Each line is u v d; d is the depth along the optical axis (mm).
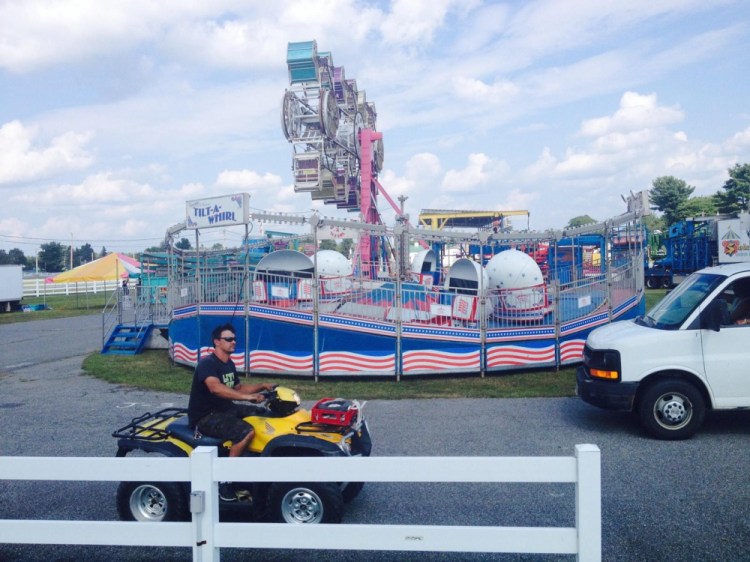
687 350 7367
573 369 12516
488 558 4422
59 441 8070
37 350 18812
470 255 20281
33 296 51812
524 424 8250
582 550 3457
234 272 13133
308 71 28547
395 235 12578
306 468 3713
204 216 13039
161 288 18578
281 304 12898
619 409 7496
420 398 10234
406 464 3637
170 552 4723
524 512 5230
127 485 4953
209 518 3752
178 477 3814
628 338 7570
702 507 5191
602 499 5445
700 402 7270
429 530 3623
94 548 4824
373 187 27969
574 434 7672
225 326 5289
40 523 3971
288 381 12062
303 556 4535
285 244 20641
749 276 7438
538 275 13633
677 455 6676
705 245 31203
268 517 4914
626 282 13195
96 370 14172
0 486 6367
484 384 11273
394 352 12055
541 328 12453
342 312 12531
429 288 13492
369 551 4617
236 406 5293
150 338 17844
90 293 57562
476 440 7484
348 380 12102
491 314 12758
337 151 29375
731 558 4277
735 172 59125
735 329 7363
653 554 4375
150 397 11039
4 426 9016
